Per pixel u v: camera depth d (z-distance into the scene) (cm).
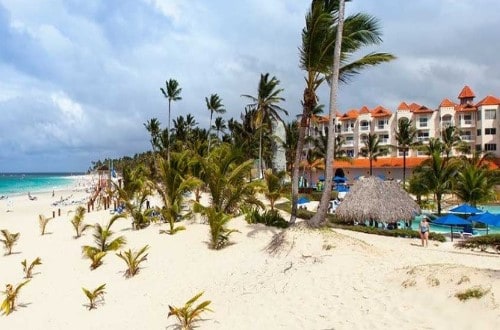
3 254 1997
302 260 1298
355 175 6975
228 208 2158
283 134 6800
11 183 14412
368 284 997
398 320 781
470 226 2488
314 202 4241
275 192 2602
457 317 731
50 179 19525
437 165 3497
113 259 1680
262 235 1770
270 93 4878
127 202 2503
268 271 1273
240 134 6594
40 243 2208
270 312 963
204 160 2400
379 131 7438
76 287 1423
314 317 887
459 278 851
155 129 8019
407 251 1608
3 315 1232
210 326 960
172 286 1327
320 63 1717
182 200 2431
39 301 1327
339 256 1279
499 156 6344
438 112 6981
